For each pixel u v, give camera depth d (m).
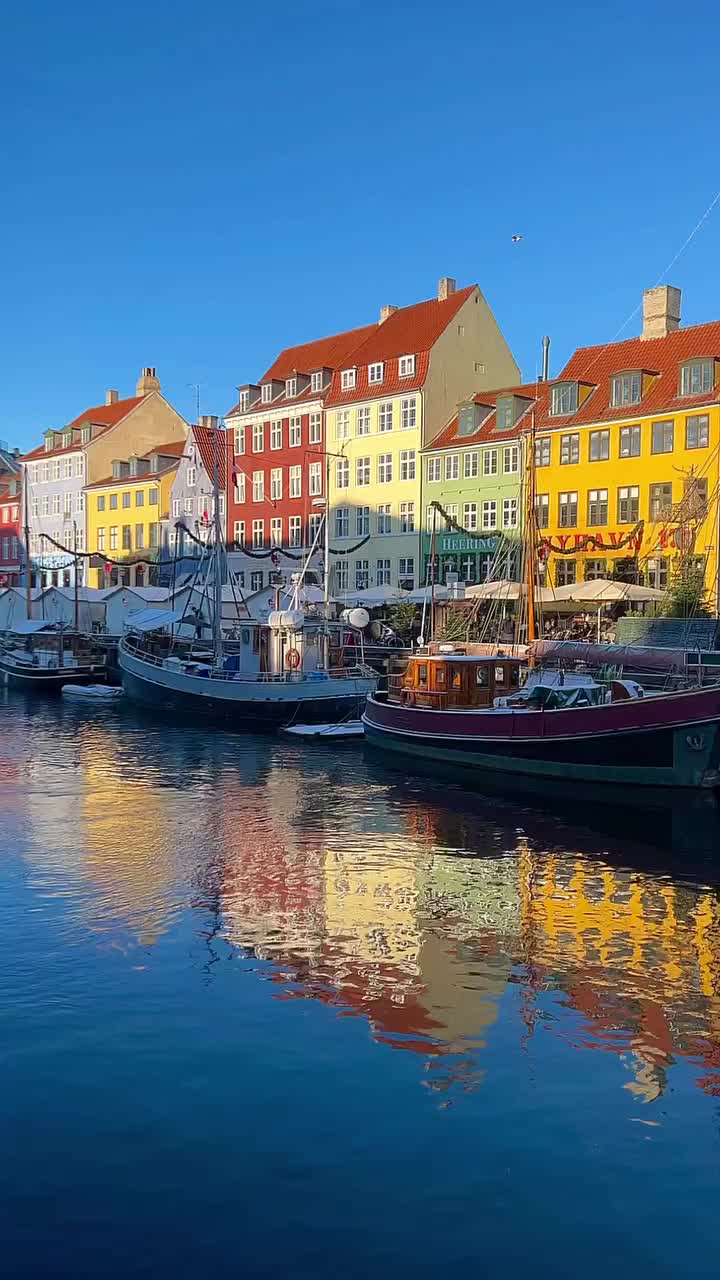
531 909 15.66
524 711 25.89
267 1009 11.68
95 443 83.19
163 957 13.39
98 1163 8.53
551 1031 11.20
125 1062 10.29
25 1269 7.28
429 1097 9.66
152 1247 7.51
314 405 66.25
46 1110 9.34
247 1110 9.38
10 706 46.84
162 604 60.44
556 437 52.44
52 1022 11.23
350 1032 11.10
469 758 27.47
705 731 23.19
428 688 29.89
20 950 13.59
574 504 51.78
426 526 59.81
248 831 20.89
